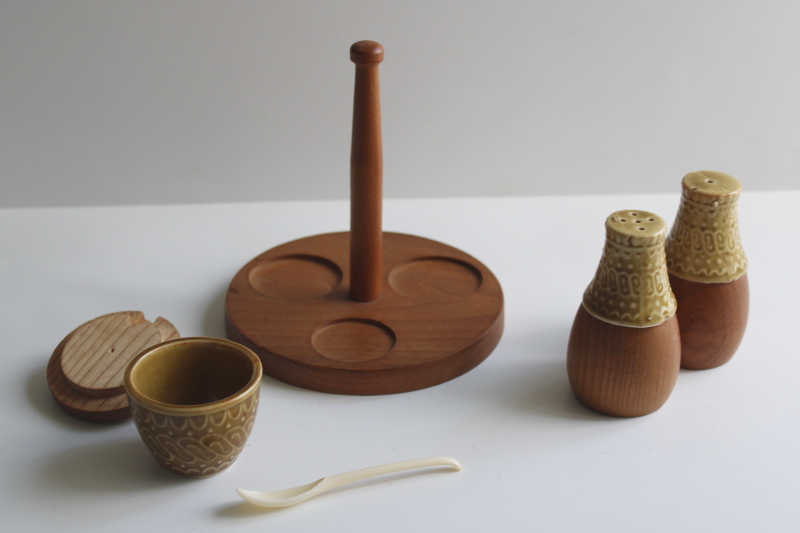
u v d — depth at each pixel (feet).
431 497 1.87
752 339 2.55
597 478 1.94
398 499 1.86
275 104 3.64
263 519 1.79
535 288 2.89
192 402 1.99
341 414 2.17
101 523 1.76
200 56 3.49
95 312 2.61
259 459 1.98
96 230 3.23
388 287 2.65
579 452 2.03
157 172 3.76
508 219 3.49
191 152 3.73
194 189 3.83
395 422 2.14
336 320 2.44
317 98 3.64
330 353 2.29
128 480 1.90
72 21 3.34
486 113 3.78
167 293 2.76
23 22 3.30
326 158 3.79
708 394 2.28
